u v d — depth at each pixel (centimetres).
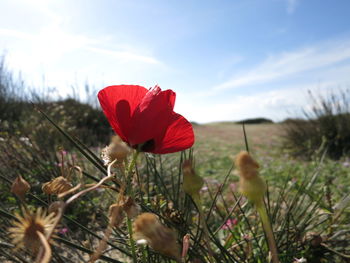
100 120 152
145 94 17
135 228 12
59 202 13
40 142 66
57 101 156
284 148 164
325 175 87
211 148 173
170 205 30
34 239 11
